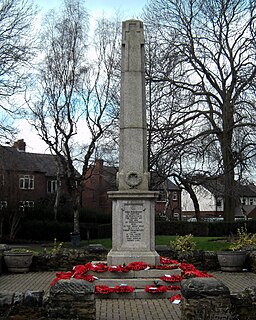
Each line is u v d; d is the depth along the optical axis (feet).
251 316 25.89
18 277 50.47
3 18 86.43
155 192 41.55
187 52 101.50
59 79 114.11
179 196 221.87
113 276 38.63
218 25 100.48
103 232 129.29
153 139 92.84
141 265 39.22
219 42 101.14
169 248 58.23
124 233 41.52
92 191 197.47
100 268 38.81
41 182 187.01
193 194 129.08
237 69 99.91
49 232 132.05
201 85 103.71
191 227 114.01
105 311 31.73
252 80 93.91
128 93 44.32
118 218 41.60
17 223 125.90
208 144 97.66
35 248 98.37
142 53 45.09
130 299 35.91
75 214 117.91
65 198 162.20
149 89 96.84
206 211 245.04
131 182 42.52
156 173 92.58
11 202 145.28
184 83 102.63
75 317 25.12
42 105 115.65
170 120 95.86
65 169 119.14
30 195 182.80
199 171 102.83
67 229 133.39
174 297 34.32
